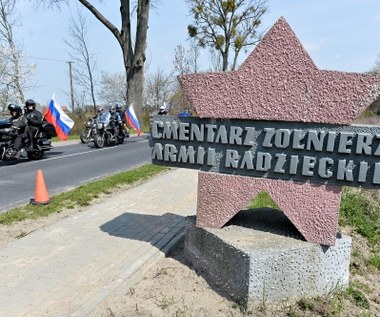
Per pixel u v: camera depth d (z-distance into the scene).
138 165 9.82
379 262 3.87
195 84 3.22
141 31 20.31
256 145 3.11
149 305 2.84
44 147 10.55
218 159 3.27
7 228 4.59
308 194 2.98
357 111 2.75
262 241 3.02
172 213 5.24
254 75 3.03
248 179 3.17
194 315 2.73
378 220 5.21
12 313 2.67
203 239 3.35
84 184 7.19
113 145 14.66
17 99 25.67
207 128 3.25
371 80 2.70
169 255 3.85
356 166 2.80
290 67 2.92
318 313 2.82
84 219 4.93
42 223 4.81
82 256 3.69
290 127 2.97
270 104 3.00
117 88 41.72
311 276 2.97
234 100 3.12
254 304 2.83
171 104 33.50
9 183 7.42
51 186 7.18
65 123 11.48
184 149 3.37
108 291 2.98
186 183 7.30
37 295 2.92
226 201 3.28
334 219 2.93
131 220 4.90
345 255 3.12
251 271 2.78
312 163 2.93
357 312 2.88
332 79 2.80
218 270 3.13
